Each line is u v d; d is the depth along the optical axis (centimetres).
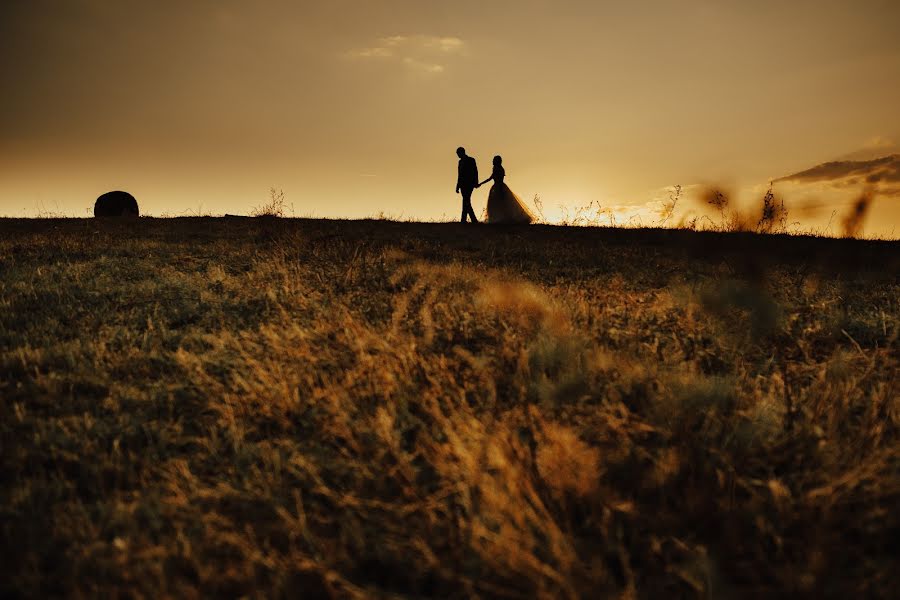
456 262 814
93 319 502
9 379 364
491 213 1716
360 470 267
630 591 184
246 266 822
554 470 242
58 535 219
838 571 201
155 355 410
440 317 495
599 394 335
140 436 302
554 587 185
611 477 258
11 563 205
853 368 386
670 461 251
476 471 240
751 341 423
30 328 464
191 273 755
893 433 285
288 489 256
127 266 776
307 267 764
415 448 291
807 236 1443
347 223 1544
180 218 1673
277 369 369
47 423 305
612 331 450
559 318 454
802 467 260
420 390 342
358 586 200
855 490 237
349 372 364
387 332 436
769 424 296
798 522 219
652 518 226
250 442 300
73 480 261
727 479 245
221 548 215
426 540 217
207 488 252
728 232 1212
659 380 338
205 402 339
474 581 198
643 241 1230
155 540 221
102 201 2048
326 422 307
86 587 195
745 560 207
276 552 207
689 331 461
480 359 388
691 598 192
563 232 1428
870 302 634
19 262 795
